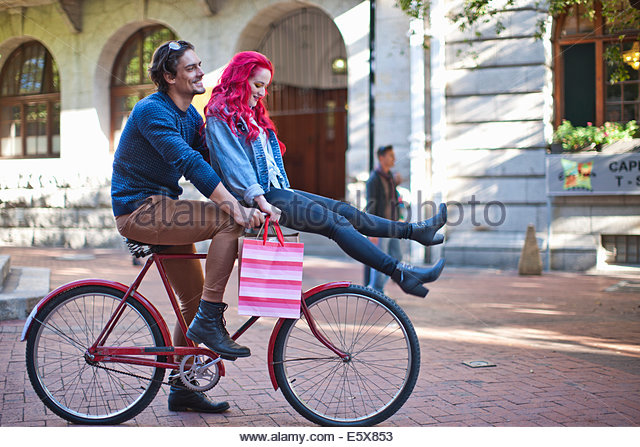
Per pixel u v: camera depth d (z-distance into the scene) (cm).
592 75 1174
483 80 1166
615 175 1087
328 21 1561
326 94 1605
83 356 320
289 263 313
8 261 774
